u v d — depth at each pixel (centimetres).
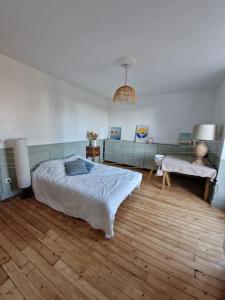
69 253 146
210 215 216
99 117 448
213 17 127
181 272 131
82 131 382
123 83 317
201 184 330
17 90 232
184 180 355
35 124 265
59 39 167
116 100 220
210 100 348
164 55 195
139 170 429
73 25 143
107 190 193
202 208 234
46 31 153
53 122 299
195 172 255
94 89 368
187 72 251
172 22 135
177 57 200
